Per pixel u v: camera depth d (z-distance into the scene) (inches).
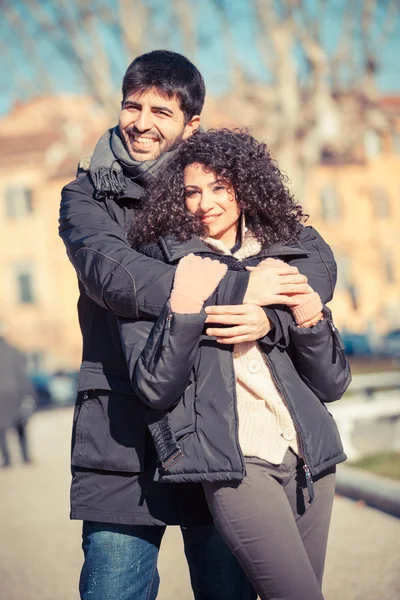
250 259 125.9
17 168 2063.2
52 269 2066.9
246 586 140.6
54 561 257.1
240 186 124.0
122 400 125.7
